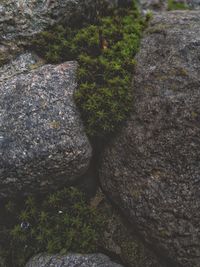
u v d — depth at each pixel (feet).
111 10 0.87
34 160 0.70
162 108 0.71
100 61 0.77
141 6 0.94
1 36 0.79
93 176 0.79
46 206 0.76
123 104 0.74
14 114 0.72
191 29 0.76
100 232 0.77
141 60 0.77
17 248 0.77
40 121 0.71
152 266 0.74
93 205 0.78
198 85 0.70
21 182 0.72
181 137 0.69
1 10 0.79
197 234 0.69
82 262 0.72
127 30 0.82
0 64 0.80
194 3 0.99
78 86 0.75
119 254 0.76
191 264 0.70
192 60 0.72
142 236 0.74
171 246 0.71
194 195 0.69
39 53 0.81
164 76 0.73
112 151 0.76
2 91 0.75
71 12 0.82
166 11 0.91
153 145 0.71
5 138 0.71
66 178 0.74
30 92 0.73
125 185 0.74
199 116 0.69
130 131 0.73
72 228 0.75
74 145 0.71
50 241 0.74
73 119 0.72
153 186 0.71
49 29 0.81
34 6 0.80
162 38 0.77
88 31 0.81
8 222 0.79
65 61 0.80
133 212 0.73
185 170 0.69
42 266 0.72
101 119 0.73
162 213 0.70
